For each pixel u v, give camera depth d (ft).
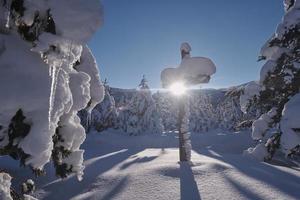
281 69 55.21
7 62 11.94
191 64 48.08
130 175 42.52
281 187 33.63
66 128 15.10
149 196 33.68
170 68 50.39
